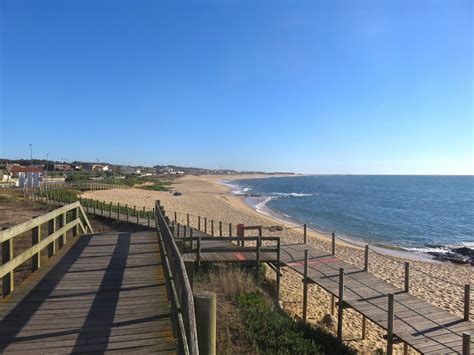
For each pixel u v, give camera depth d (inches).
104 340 210.7
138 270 363.3
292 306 510.6
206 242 704.4
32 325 229.6
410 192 4298.7
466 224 1833.2
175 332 210.5
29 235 622.8
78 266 376.5
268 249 545.3
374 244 1246.9
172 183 5492.1
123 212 1184.2
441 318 382.0
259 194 3782.0
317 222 1769.2
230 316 349.1
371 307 405.7
